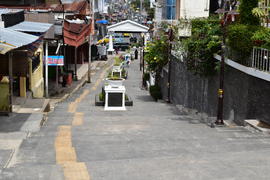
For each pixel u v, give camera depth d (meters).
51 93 25.28
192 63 16.78
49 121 13.42
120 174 6.58
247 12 12.96
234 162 7.14
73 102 22.02
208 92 16.03
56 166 7.07
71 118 14.15
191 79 18.55
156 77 26.33
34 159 7.86
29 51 15.20
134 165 7.07
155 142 9.34
